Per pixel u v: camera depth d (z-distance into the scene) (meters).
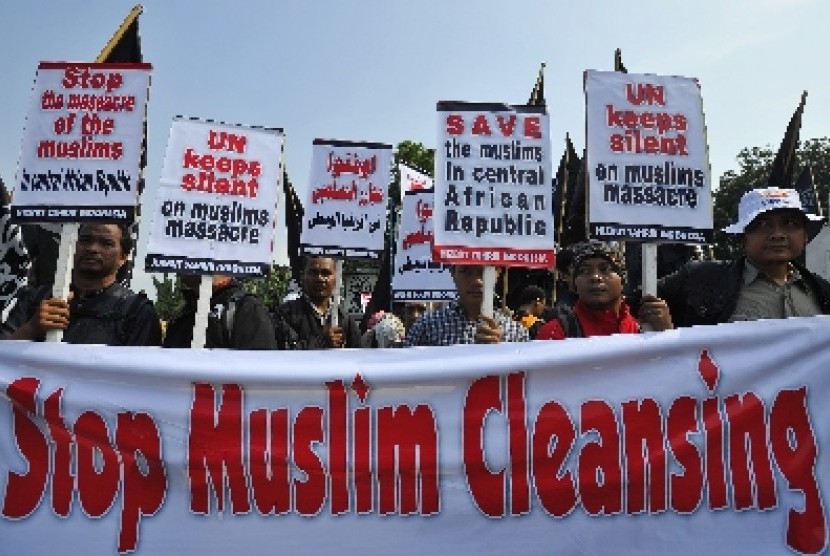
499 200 3.82
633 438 3.23
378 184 6.52
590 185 3.79
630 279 6.31
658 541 3.13
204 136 4.14
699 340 3.29
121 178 3.64
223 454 3.26
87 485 3.23
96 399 3.30
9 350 3.34
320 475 3.25
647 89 3.91
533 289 7.62
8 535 3.18
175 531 3.19
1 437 3.26
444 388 3.32
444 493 3.22
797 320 3.30
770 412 3.23
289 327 5.63
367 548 3.17
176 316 4.72
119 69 3.75
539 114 3.94
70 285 4.01
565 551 3.15
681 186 3.84
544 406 3.28
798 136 5.81
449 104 3.91
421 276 7.21
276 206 4.18
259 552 3.17
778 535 3.11
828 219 9.80
